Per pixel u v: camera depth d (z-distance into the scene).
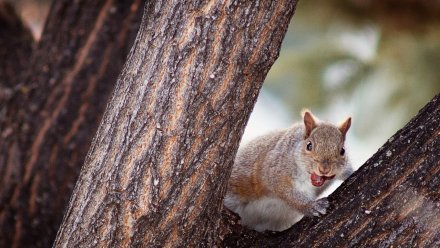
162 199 8.09
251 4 7.98
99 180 8.25
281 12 8.06
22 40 12.73
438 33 15.02
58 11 11.98
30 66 11.98
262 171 10.93
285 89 16.55
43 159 11.61
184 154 8.05
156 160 8.06
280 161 10.86
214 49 7.98
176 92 8.03
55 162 11.59
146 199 8.09
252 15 7.98
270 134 11.46
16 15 12.84
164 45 8.10
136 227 8.14
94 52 11.70
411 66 15.52
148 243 8.20
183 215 8.17
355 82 15.90
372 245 8.44
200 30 8.00
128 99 8.21
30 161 11.62
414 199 8.33
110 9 11.74
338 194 8.95
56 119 11.63
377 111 15.84
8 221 11.61
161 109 8.05
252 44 8.01
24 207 11.62
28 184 11.61
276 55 8.16
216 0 7.98
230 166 8.30
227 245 9.34
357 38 15.91
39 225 11.61
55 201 11.61
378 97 15.85
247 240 9.35
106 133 8.32
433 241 8.21
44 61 11.85
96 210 8.23
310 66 15.95
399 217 8.37
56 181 11.60
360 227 8.55
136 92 8.17
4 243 11.62
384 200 8.49
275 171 10.83
